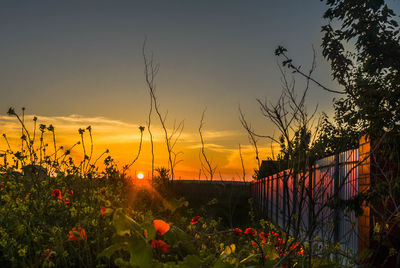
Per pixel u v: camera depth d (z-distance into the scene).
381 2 5.95
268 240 3.17
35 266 2.67
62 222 3.60
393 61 6.10
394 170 4.52
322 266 2.52
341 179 5.93
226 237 3.67
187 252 2.46
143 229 2.04
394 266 4.30
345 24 6.35
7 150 4.52
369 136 4.76
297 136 3.00
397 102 5.85
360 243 4.81
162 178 5.58
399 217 3.67
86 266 2.83
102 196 3.54
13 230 3.35
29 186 4.18
